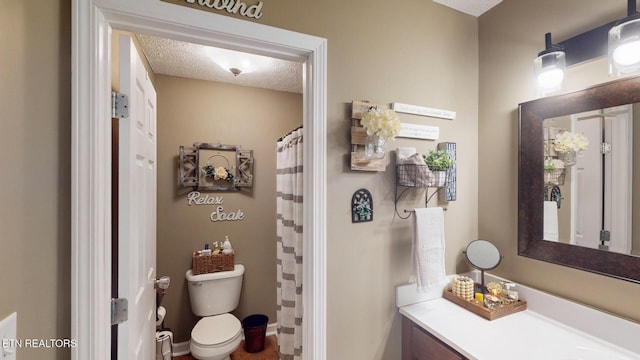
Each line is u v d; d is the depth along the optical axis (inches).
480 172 65.0
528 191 54.7
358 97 51.3
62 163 32.1
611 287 43.5
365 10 52.2
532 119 53.9
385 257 54.6
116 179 46.5
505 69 59.4
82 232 32.6
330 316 49.3
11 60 26.5
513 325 48.6
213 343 74.2
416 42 57.7
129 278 38.0
